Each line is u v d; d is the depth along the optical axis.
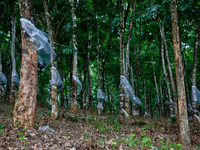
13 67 11.34
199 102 9.66
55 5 11.10
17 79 12.27
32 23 5.27
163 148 4.41
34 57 5.14
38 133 4.68
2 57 17.22
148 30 15.32
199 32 9.88
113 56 17.31
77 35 11.25
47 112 9.65
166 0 9.68
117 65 18.92
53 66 8.19
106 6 13.42
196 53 9.73
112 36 15.77
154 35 15.28
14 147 3.71
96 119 9.11
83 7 13.34
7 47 17.08
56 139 4.53
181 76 5.82
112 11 13.12
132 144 4.05
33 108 5.07
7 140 3.96
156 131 7.23
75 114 10.29
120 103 8.99
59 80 10.00
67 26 9.89
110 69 19.62
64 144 4.13
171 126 8.52
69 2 10.22
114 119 9.01
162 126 8.36
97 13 14.05
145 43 18.58
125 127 7.69
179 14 10.64
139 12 11.68
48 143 4.13
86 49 15.91
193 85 9.66
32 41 5.12
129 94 9.52
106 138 5.24
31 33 5.12
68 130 5.95
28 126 4.90
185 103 5.77
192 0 9.95
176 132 7.29
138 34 15.91
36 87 5.20
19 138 3.97
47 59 5.98
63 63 18.75
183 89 5.78
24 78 4.98
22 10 5.20
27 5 5.21
